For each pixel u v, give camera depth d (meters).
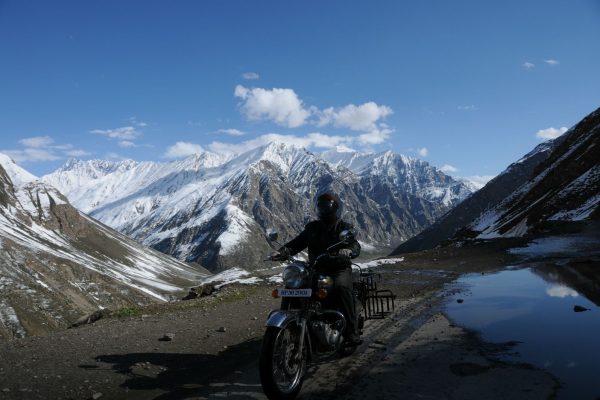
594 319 8.05
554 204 65.56
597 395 4.88
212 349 7.48
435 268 18.44
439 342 7.21
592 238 25.28
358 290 7.28
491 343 6.96
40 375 6.21
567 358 6.07
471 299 10.88
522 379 5.46
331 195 6.52
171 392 5.59
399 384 5.55
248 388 5.67
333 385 5.67
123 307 11.94
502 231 76.62
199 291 15.54
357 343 6.51
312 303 5.91
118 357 7.02
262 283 15.45
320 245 6.44
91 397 5.45
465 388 5.32
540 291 11.32
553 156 102.44
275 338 5.19
